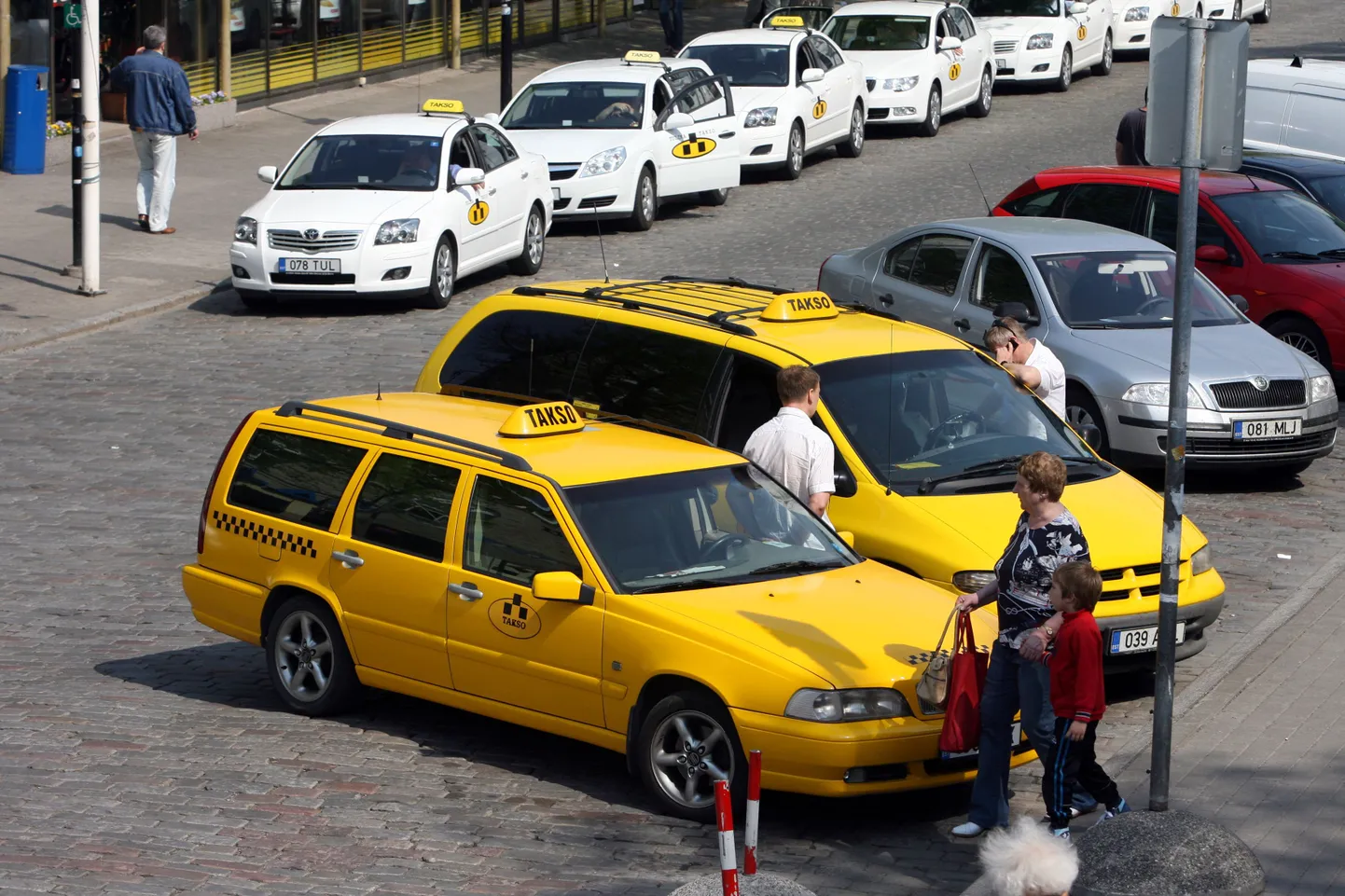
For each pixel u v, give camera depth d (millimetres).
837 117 55438
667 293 22219
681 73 49094
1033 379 21062
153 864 14266
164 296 38812
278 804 15703
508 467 16688
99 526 25016
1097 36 72375
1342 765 16031
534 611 16031
